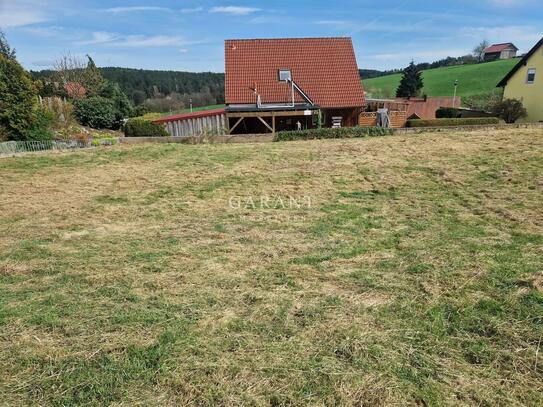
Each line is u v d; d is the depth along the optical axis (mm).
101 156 10445
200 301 2857
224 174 7965
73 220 5031
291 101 16844
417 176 7086
